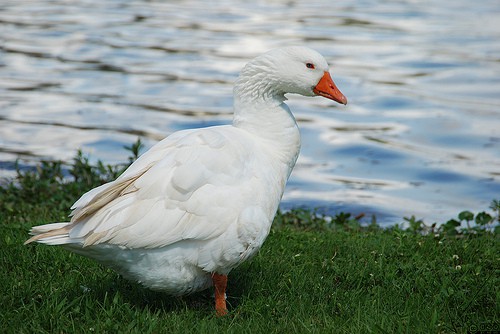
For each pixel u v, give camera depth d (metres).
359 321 5.96
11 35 25.47
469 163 14.82
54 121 16.75
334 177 14.07
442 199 12.98
